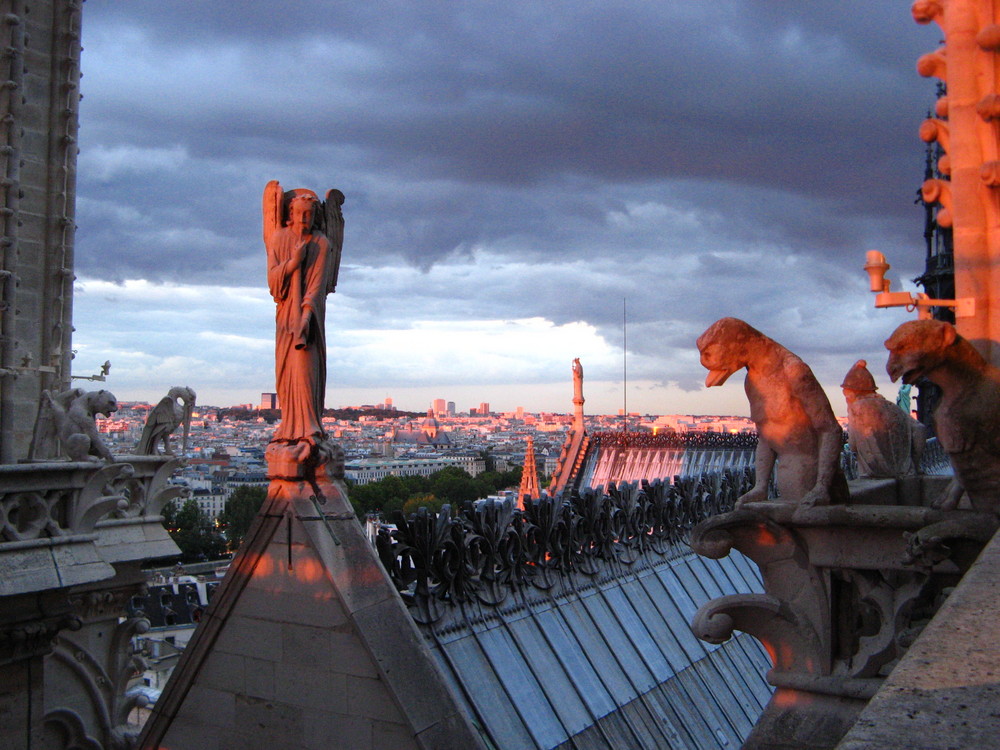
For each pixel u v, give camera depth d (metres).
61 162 19.56
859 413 10.77
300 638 10.41
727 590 19.56
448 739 9.45
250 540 10.89
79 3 20.02
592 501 15.34
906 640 7.30
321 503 10.63
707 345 8.07
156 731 11.16
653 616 15.88
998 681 3.00
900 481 10.46
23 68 18.27
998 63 9.09
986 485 6.98
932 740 2.67
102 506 16.06
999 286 8.92
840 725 7.57
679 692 14.68
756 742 7.80
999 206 8.95
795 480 7.87
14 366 17.52
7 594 14.18
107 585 19.28
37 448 16.69
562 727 11.48
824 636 7.74
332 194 11.74
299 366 11.02
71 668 18.91
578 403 48.84
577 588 14.23
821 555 7.71
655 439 49.78
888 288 9.42
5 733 15.13
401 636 9.86
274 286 11.30
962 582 3.98
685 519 19.44
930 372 7.04
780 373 7.93
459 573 11.38
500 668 11.22
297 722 10.33
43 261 19.22
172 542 20.20
